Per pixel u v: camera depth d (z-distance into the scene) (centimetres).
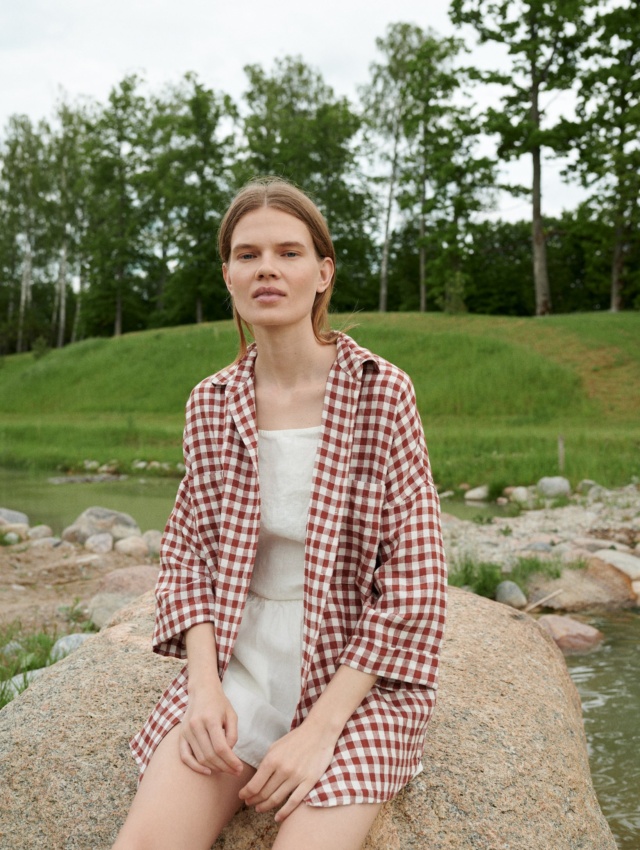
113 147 5028
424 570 180
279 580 193
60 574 797
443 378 2712
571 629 571
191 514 201
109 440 2431
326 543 181
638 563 729
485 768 223
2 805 220
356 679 174
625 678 487
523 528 992
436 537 184
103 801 215
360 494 184
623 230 4034
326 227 198
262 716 184
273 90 4859
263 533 192
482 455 1642
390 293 5541
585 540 880
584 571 734
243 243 189
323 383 193
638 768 363
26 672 434
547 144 3638
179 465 1948
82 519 1066
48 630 585
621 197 3778
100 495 1515
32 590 729
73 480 1795
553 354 2842
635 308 4159
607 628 605
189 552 200
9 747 237
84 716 247
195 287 4884
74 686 267
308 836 161
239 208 193
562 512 1111
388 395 185
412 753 185
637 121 3659
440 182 4075
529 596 686
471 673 281
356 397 185
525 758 231
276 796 164
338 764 169
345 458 184
